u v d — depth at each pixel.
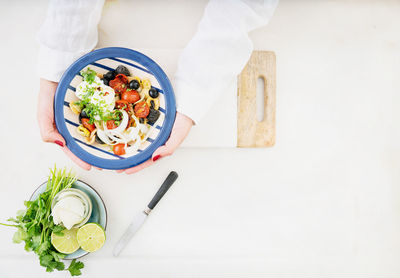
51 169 0.86
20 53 0.86
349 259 0.90
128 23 0.87
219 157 0.89
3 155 0.86
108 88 0.73
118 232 0.87
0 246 0.86
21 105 0.86
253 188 0.90
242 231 0.89
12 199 0.86
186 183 0.88
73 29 0.74
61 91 0.71
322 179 0.91
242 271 0.88
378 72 0.92
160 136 0.73
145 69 0.74
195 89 0.75
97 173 0.87
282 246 0.90
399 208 0.92
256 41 0.90
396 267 0.91
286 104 0.90
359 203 0.92
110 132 0.74
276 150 0.90
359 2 0.91
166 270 0.87
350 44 0.92
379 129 0.92
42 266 0.79
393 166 0.92
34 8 0.86
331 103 0.91
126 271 0.86
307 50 0.91
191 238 0.89
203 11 0.88
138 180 0.88
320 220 0.91
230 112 0.85
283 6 0.90
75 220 0.75
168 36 0.88
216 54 0.73
